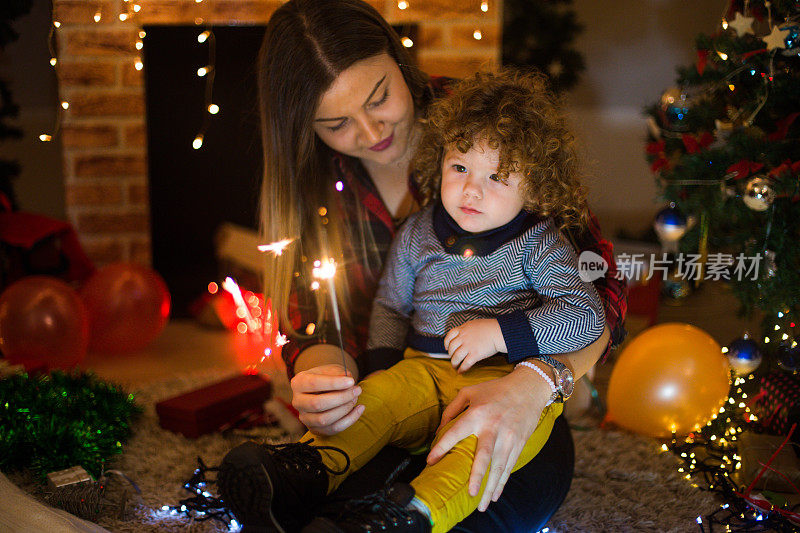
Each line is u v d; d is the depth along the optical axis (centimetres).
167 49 282
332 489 111
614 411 183
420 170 146
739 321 238
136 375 233
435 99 149
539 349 120
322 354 145
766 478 152
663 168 195
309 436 118
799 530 137
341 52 130
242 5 276
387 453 124
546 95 139
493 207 127
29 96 427
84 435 156
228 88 289
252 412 188
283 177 147
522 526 119
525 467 123
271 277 155
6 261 250
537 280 129
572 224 137
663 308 246
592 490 155
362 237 158
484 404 109
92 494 142
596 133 555
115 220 291
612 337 136
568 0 380
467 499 104
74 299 222
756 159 172
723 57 177
